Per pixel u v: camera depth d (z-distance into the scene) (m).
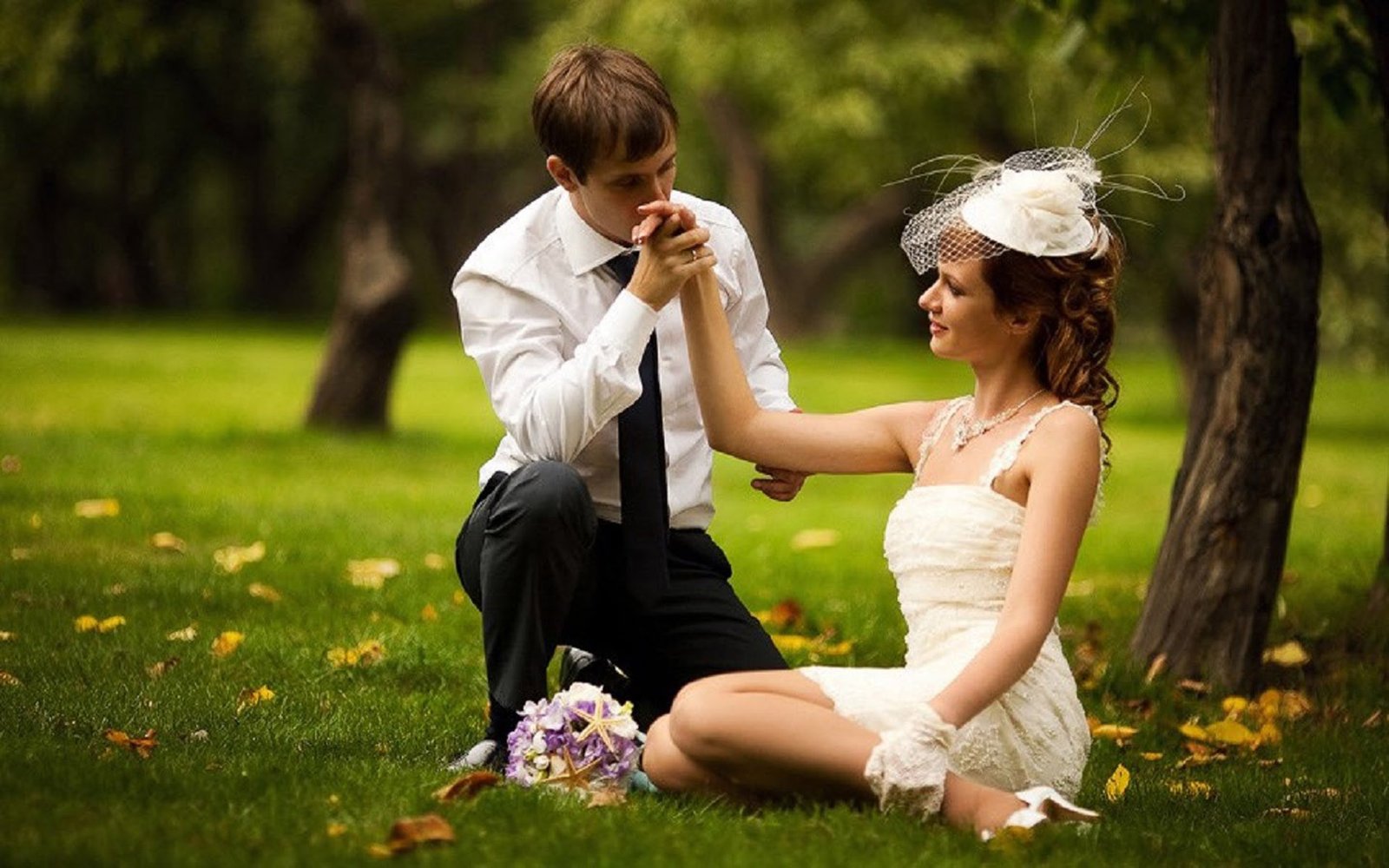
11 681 7.63
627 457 6.34
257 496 14.44
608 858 5.14
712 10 30.98
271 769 6.07
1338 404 34.12
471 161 52.56
